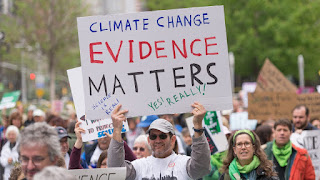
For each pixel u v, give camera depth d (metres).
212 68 6.62
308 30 47.66
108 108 6.60
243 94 27.02
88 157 10.39
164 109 6.60
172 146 6.71
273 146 9.14
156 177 6.56
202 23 6.65
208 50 6.64
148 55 6.65
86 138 7.95
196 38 6.65
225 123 11.91
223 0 48.22
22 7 46.06
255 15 47.97
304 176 9.11
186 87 6.61
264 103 13.95
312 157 10.73
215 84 6.60
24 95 55.12
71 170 6.31
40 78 62.34
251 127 15.53
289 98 13.89
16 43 47.25
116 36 6.65
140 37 6.66
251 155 7.59
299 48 47.47
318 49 47.94
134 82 6.62
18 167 7.12
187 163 6.57
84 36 6.62
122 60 6.64
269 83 15.35
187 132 11.63
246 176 7.59
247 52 47.75
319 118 14.00
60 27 47.41
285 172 9.02
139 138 9.35
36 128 5.04
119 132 6.52
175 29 6.66
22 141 4.99
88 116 6.60
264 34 47.69
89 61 6.62
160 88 6.62
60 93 73.19
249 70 48.88
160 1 53.75
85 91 6.61
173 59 6.64
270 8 47.41
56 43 47.66
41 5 46.56
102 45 6.64
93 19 6.63
